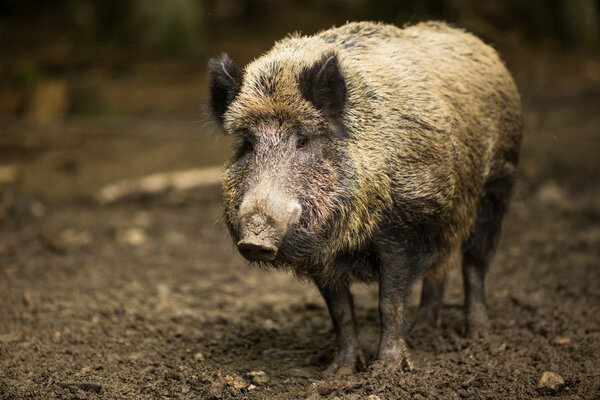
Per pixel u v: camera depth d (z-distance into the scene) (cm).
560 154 1775
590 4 2494
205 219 1480
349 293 780
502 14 2008
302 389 728
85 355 828
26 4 3750
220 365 793
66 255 1270
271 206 618
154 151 2091
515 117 902
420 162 722
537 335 858
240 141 690
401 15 1734
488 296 1004
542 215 1395
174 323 948
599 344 802
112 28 2830
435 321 928
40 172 1928
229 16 3769
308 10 3744
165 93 2727
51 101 2431
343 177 670
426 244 750
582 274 1078
